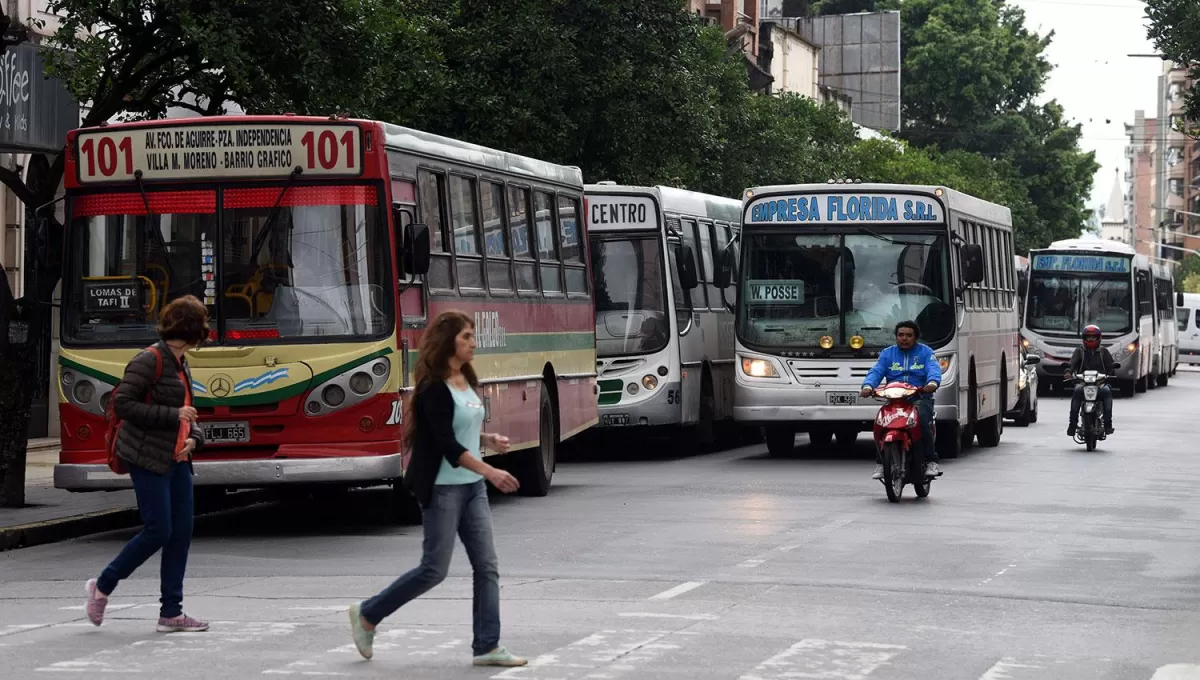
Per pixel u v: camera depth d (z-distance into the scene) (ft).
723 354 120.47
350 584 53.06
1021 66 405.80
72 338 66.23
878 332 102.06
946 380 102.32
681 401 108.58
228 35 76.64
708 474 95.76
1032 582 54.13
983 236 117.39
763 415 102.73
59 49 83.56
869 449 116.98
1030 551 61.87
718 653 40.55
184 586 52.60
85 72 81.05
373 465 65.05
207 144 65.72
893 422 79.36
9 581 55.42
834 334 102.37
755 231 104.01
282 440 65.00
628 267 108.47
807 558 59.21
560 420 87.61
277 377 64.80
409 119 122.93
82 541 67.97
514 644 41.68
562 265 89.66
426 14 133.49
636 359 107.76
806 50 365.20
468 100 130.72
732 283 120.16
